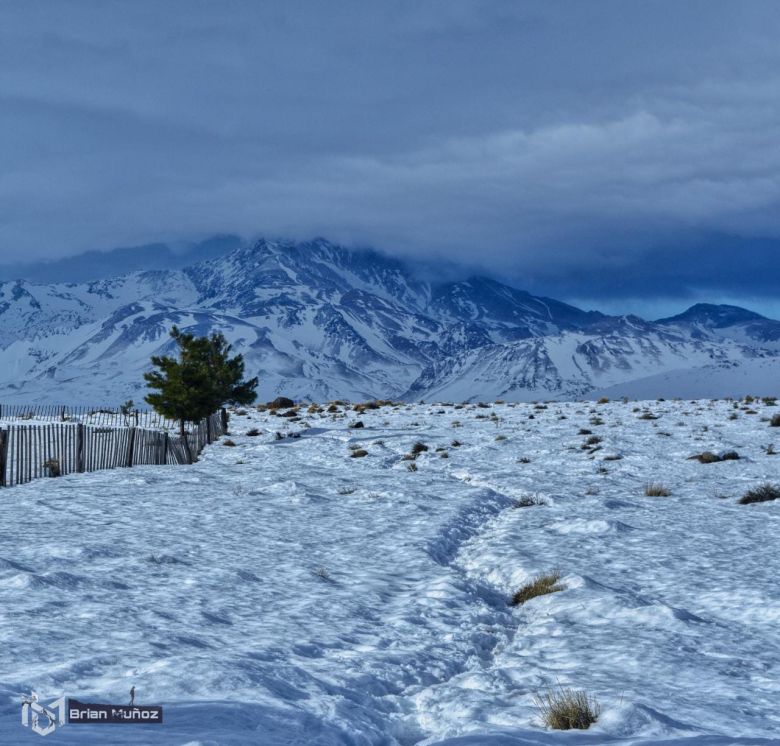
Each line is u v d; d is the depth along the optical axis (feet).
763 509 66.49
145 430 112.37
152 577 41.52
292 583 41.98
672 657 29.86
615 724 22.30
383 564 47.85
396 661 30.01
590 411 180.75
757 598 38.22
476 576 47.39
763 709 24.72
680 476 89.10
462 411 195.42
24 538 51.34
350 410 209.56
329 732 21.39
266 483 85.51
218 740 18.49
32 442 89.30
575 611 37.50
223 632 32.12
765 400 194.80
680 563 46.96
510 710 24.30
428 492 77.56
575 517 63.36
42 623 31.37
